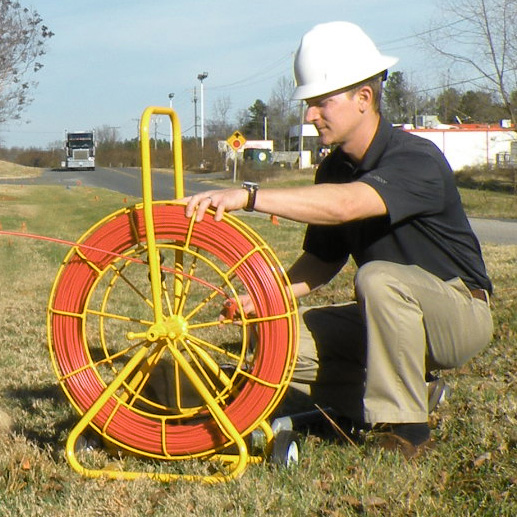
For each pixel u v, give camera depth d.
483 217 25.97
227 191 3.30
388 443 3.50
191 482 3.31
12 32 32.47
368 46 3.55
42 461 3.53
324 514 3.00
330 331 3.71
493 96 31.44
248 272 3.35
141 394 3.70
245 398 3.38
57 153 86.12
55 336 3.53
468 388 4.66
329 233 3.90
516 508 2.99
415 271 3.47
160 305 3.43
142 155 3.29
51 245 16.73
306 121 3.63
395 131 3.57
